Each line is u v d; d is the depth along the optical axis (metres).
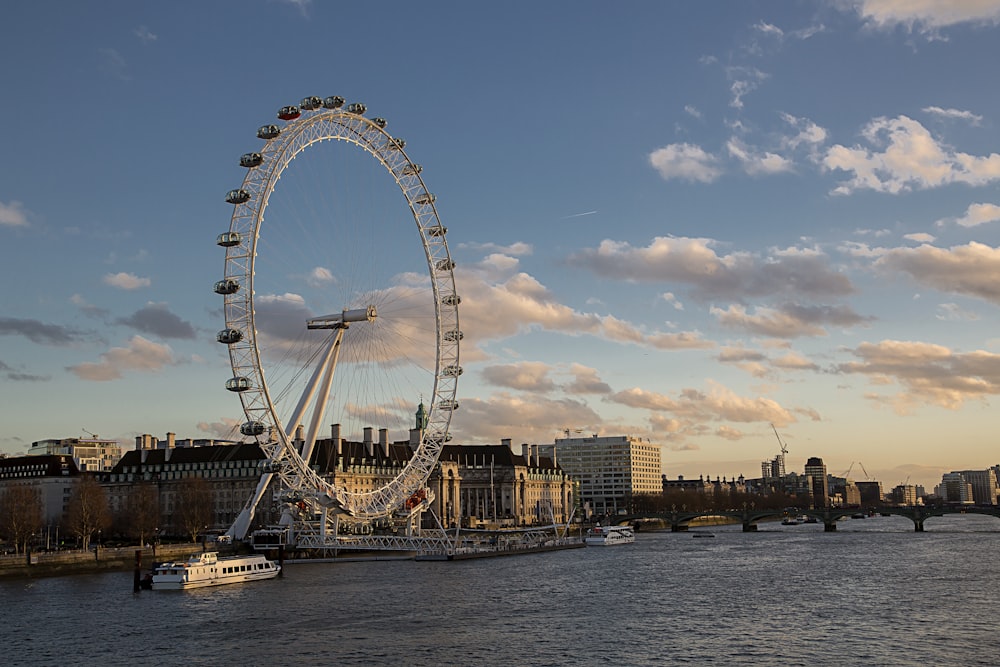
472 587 153.12
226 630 112.69
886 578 164.75
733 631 110.38
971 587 150.12
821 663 93.75
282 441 183.25
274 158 175.62
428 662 95.00
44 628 115.94
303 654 99.12
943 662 93.81
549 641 104.81
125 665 96.25
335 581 163.12
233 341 171.38
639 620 118.25
